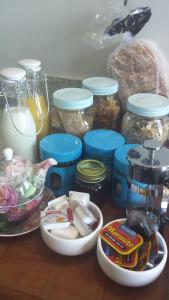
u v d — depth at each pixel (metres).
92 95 0.64
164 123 0.63
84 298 0.43
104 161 0.60
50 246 0.48
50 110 0.75
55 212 0.51
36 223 0.54
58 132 0.69
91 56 0.73
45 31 0.74
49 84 0.79
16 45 0.78
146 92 0.69
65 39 0.73
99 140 0.62
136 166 0.47
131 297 0.43
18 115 0.63
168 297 0.43
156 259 0.44
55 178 0.60
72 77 0.77
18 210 0.51
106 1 0.67
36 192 0.54
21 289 0.44
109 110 0.68
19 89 0.62
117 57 0.68
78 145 0.60
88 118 0.66
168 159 0.47
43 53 0.77
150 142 0.49
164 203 0.56
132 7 0.66
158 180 0.47
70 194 0.54
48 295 0.43
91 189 0.57
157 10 0.66
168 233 0.52
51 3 0.70
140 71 0.67
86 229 0.48
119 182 0.57
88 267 0.47
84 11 0.69
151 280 0.43
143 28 0.68
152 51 0.66
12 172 0.52
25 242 0.51
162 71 0.68
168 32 0.67
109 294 0.43
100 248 0.45
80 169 0.57
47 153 0.58
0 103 0.67
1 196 0.50
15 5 0.73
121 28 0.66
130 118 0.64
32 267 0.47
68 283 0.45
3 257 0.49
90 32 0.71
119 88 0.70
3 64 0.80
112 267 0.43
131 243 0.46
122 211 0.58
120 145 0.60
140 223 0.48
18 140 0.64
